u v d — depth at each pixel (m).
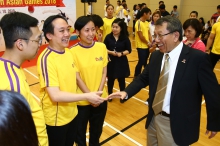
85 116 2.07
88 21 1.93
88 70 2.03
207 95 1.42
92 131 2.25
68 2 7.18
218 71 5.40
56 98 1.52
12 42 1.09
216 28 4.06
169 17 1.45
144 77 1.82
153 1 10.72
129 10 11.07
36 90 4.09
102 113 2.18
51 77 1.54
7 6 5.57
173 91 1.46
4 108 0.49
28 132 0.53
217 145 2.58
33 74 5.02
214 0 9.07
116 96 1.74
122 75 3.50
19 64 1.15
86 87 2.01
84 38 1.98
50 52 1.61
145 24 4.35
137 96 3.98
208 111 1.48
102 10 13.65
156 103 1.58
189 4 9.84
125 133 2.83
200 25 2.37
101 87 2.15
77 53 2.01
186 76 1.43
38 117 1.20
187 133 1.52
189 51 1.47
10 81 1.00
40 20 6.41
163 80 1.53
